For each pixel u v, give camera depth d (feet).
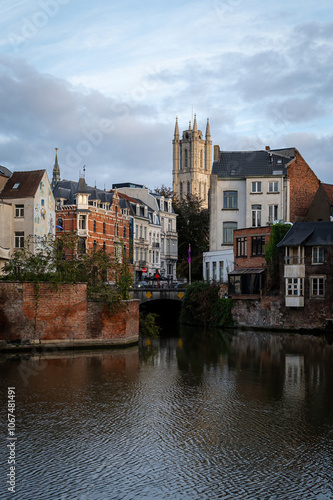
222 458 66.80
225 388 101.04
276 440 72.79
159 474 62.49
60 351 138.41
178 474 62.54
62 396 93.30
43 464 64.80
